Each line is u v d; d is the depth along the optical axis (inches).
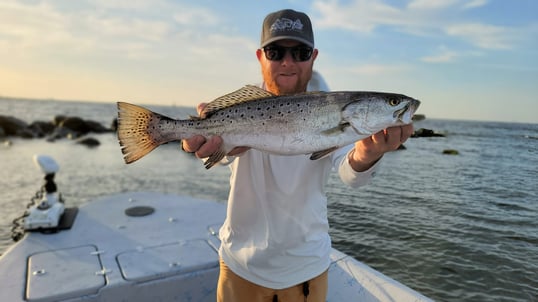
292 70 37.4
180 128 36.5
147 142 36.9
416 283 47.5
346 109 33.3
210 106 36.3
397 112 33.2
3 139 406.3
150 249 54.4
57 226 59.7
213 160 35.3
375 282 48.6
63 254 51.9
